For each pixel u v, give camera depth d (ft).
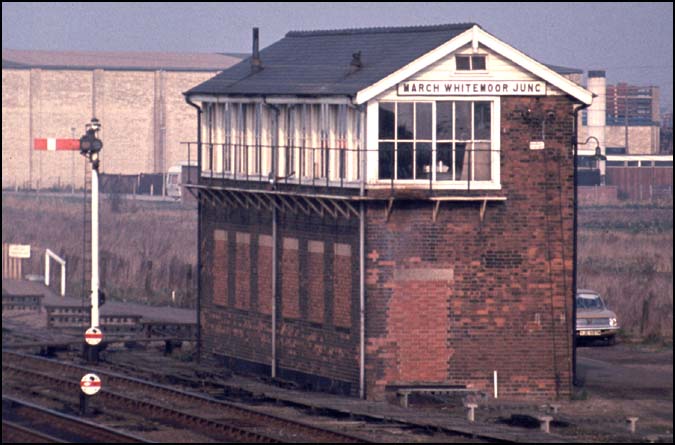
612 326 343.05
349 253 266.77
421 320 264.11
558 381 269.44
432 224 263.90
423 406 256.52
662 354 327.47
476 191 264.72
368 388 262.47
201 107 327.06
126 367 304.50
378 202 260.83
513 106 267.18
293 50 324.80
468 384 266.36
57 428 217.15
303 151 284.20
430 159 263.90
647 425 237.66
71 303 429.38
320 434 210.18
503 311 267.59
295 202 282.56
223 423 217.15
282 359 292.40
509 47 264.93
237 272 311.06
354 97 258.37
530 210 268.21
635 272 451.53
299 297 285.43
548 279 269.44
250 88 303.48
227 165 315.78
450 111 264.93
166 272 467.11
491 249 266.77
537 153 268.21
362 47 297.12
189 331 357.00
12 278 502.79
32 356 309.83
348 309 267.80
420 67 260.42
